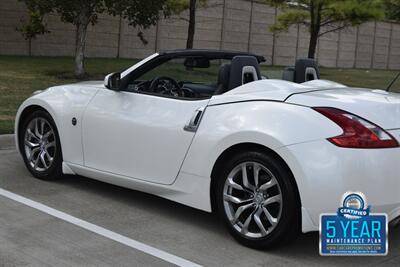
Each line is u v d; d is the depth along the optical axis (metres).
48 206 5.09
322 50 34.12
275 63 31.42
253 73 4.90
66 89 5.79
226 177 4.31
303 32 32.34
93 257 3.98
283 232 4.02
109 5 14.46
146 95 5.09
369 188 3.83
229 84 4.76
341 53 35.59
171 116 4.75
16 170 6.30
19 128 6.11
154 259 3.99
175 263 3.93
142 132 4.91
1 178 5.95
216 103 4.52
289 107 4.13
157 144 4.79
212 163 4.38
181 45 26.34
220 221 4.87
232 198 4.28
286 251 4.21
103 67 18.70
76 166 5.55
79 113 5.47
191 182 4.56
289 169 3.97
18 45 20.42
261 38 30.33
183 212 5.08
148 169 4.89
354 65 36.91
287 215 3.99
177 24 25.95
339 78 24.00
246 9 29.22
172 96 4.97
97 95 5.44
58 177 5.88
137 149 4.96
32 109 6.01
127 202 5.32
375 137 3.88
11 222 4.63
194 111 4.61
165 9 17.25
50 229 4.51
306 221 3.92
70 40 21.81
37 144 5.95
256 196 4.16
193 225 4.75
